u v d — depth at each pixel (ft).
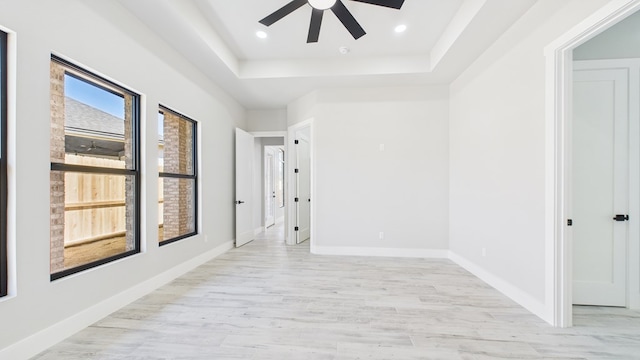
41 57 5.55
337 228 13.62
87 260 7.54
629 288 7.43
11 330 5.08
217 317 7.06
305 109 14.69
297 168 16.40
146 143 8.53
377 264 11.90
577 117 7.55
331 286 9.30
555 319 6.67
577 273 7.67
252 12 8.92
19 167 5.23
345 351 5.65
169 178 11.03
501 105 8.88
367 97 13.42
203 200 12.10
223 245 14.05
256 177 19.94
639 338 6.11
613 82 7.45
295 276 10.31
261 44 10.95
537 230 7.31
